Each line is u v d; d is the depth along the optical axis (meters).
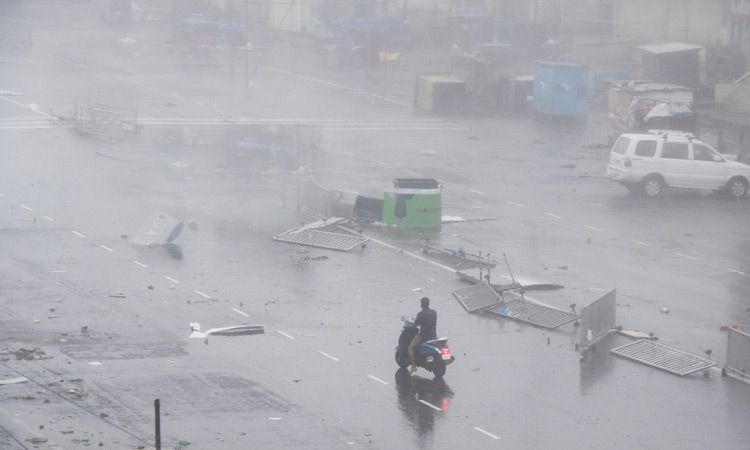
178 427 37.16
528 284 57.44
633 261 64.19
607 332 50.31
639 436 37.72
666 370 45.00
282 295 55.00
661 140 83.88
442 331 49.91
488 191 84.62
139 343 46.62
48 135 102.00
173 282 56.81
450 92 126.62
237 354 45.62
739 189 84.62
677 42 147.38
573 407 40.53
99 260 60.78
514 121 123.38
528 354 46.88
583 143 109.44
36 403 38.91
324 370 43.97
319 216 74.25
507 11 188.38
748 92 125.25
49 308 51.31
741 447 36.94
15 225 68.38
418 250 65.69
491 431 37.84
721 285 59.34
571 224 73.94
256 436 36.62
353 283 57.75
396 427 38.00
